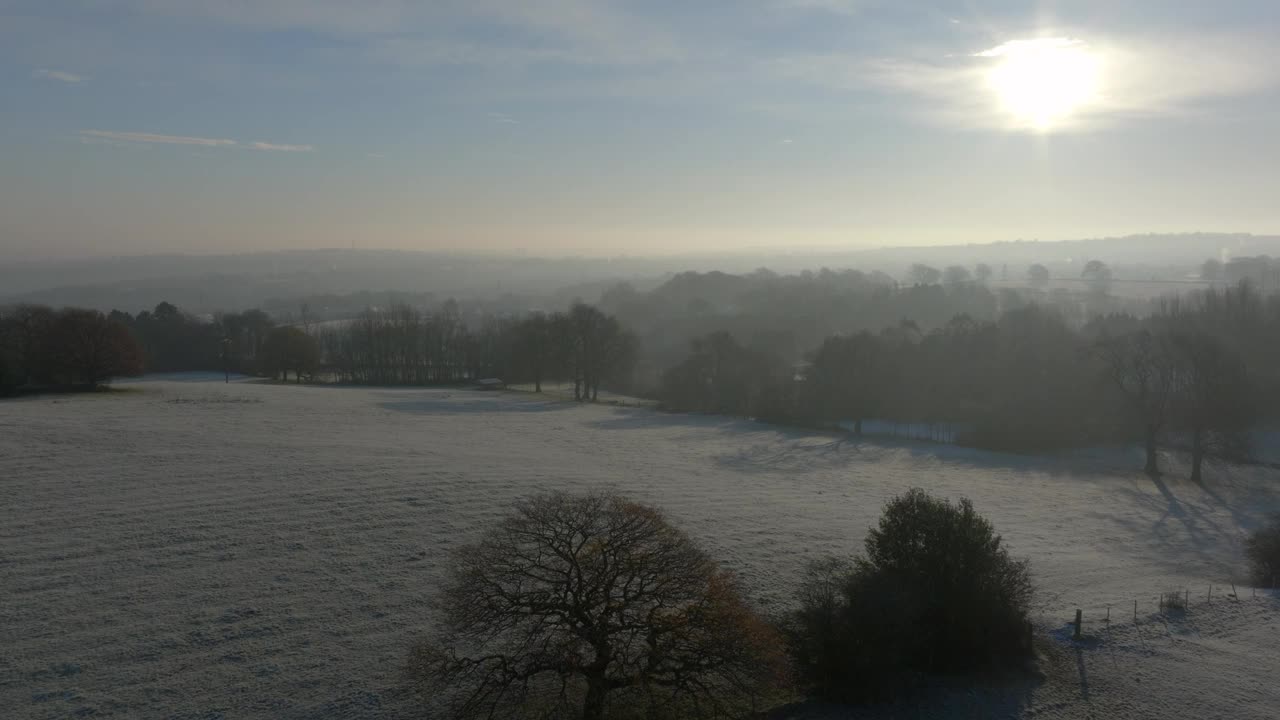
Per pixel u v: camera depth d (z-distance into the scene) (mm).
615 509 24500
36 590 29359
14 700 22859
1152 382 71750
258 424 64438
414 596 30062
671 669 22156
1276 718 24203
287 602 29312
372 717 22750
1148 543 44062
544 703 23234
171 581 30641
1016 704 24641
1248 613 32688
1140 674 26797
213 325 160250
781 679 23828
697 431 75000
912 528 27484
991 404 79938
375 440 59656
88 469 44562
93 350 85000
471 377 128625
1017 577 28797
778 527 40656
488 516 39062
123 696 23312
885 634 24859
